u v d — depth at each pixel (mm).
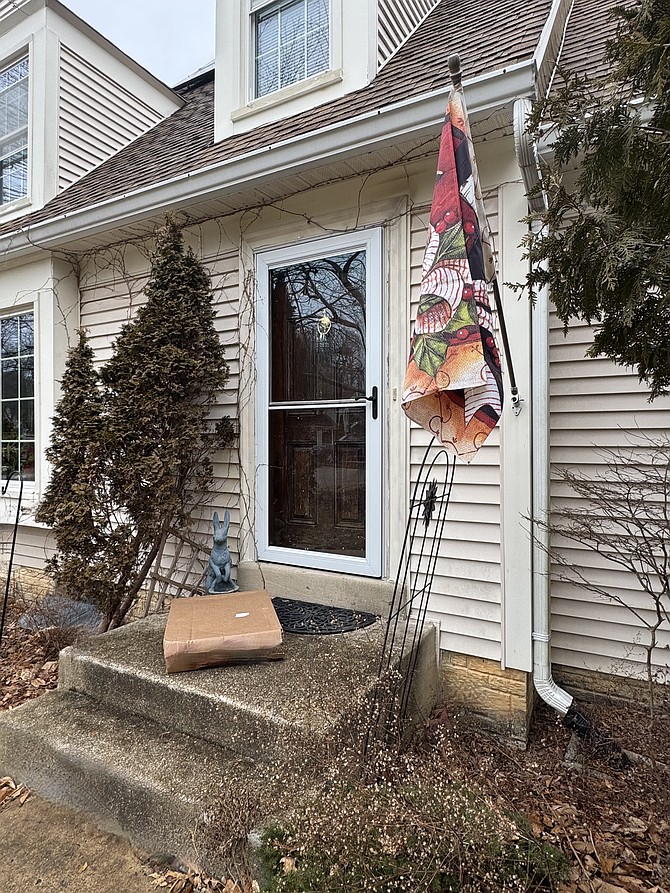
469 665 2691
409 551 2766
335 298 3146
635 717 2604
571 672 2895
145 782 1790
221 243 3580
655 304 1451
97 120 5109
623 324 1470
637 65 1418
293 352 3309
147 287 3354
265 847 1445
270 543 3373
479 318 1713
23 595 4594
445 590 2752
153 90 5711
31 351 4645
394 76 2992
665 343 1486
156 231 3486
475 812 1452
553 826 1915
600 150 1464
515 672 2572
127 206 3510
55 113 4730
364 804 1454
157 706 2174
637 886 1666
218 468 3582
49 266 4270
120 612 3352
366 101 2844
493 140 2541
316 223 3158
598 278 1402
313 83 3230
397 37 3363
